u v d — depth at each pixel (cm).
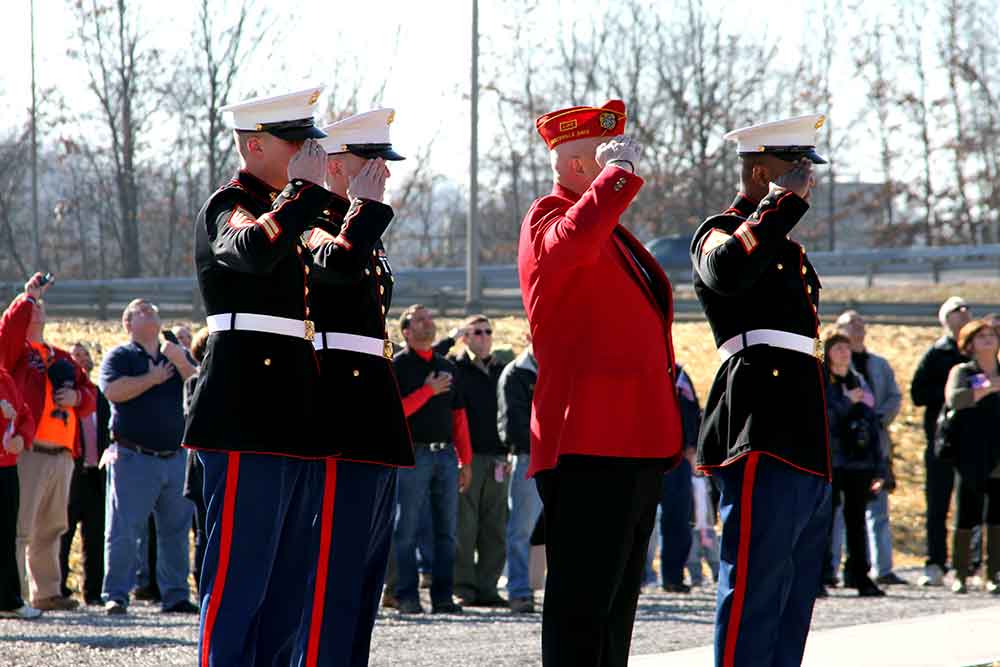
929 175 9912
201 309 5316
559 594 898
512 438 1906
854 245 10750
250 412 877
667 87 9538
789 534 916
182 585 1920
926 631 1455
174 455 1914
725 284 887
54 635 1573
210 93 8162
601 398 895
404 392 1894
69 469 1939
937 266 6856
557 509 906
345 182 1031
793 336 926
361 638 1029
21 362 1869
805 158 938
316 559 989
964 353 2161
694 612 1855
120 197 8875
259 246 830
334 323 997
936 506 2275
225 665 871
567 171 922
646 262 938
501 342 4300
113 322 5006
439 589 1898
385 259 1047
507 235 9981
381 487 1012
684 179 9531
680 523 2177
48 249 9769
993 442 2120
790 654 964
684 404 2198
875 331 4841
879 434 2116
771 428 909
